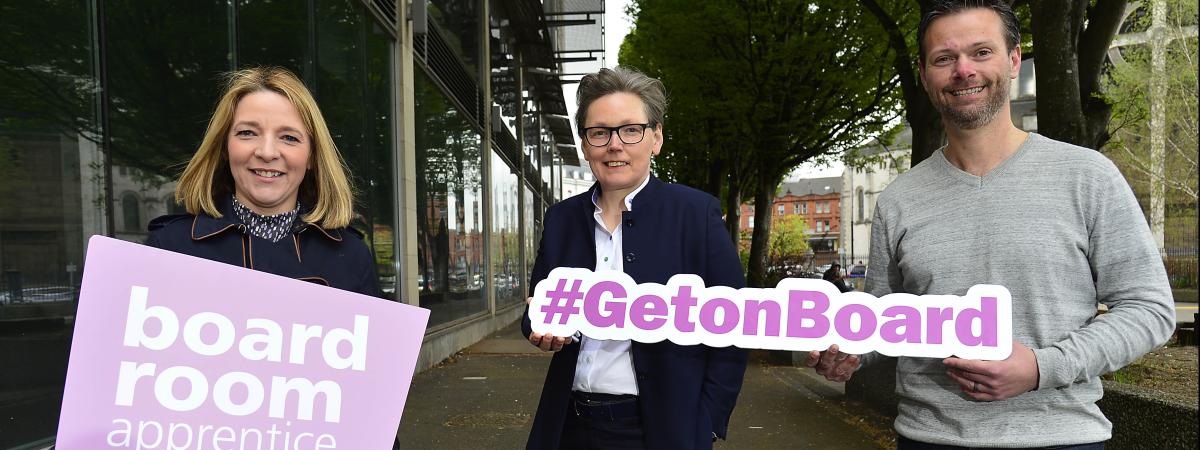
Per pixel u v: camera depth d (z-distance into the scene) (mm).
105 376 1757
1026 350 1760
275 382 1871
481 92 15828
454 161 13133
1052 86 6094
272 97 1949
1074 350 1708
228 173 2049
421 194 10750
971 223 1931
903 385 2033
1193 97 27094
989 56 1886
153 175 4605
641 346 2240
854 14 14000
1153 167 31219
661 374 2211
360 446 1904
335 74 7629
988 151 1950
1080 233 1819
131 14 4434
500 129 17594
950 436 1902
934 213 2012
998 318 1812
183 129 4926
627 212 2346
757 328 2084
